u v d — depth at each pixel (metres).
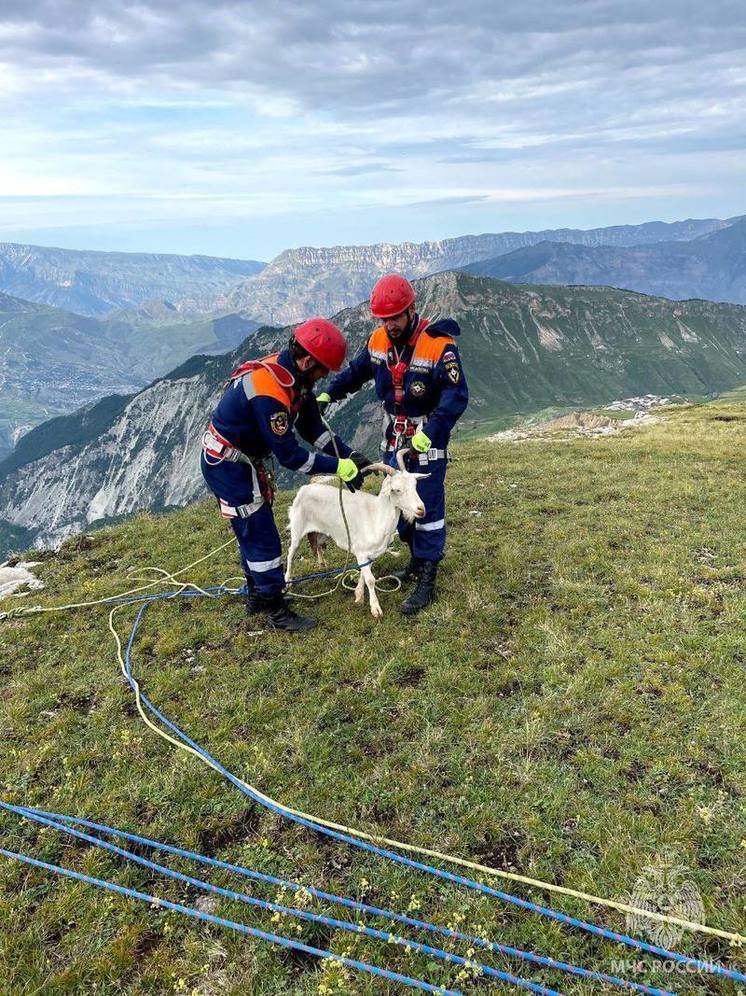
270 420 6.64
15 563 11.64
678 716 5.85
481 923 4.21
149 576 10.23
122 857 4.93
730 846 4.57
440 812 5.10
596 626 7.52
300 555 10.54
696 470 14.55
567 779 5.25
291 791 5.40
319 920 4.24
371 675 6.89
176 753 5.91
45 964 4.07
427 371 7.31
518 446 20.31
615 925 4.14
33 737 6.30
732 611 7.57
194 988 3.87
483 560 9.69
